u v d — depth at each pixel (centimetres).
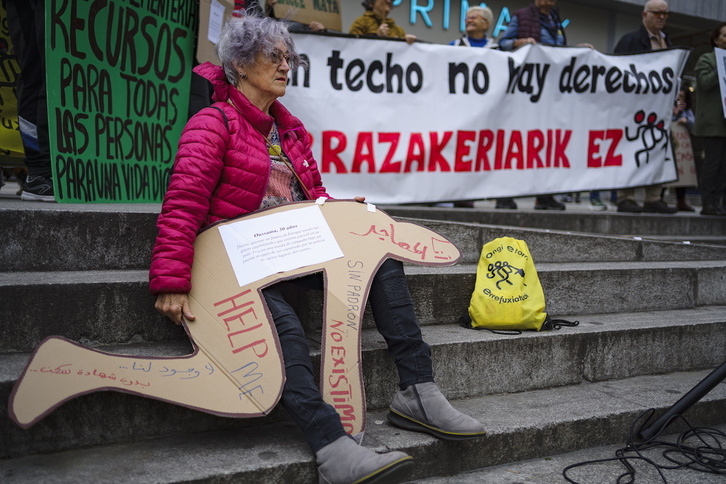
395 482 208
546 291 364
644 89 613
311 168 297
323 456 213
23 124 360
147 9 382
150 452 222
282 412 255
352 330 243
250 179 260
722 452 278
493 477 250
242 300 239
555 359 320
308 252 256
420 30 1158
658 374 352
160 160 405
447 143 543
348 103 513
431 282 330
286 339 231
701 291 422
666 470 262
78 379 208
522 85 567
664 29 1502
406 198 536
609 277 385
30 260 277
